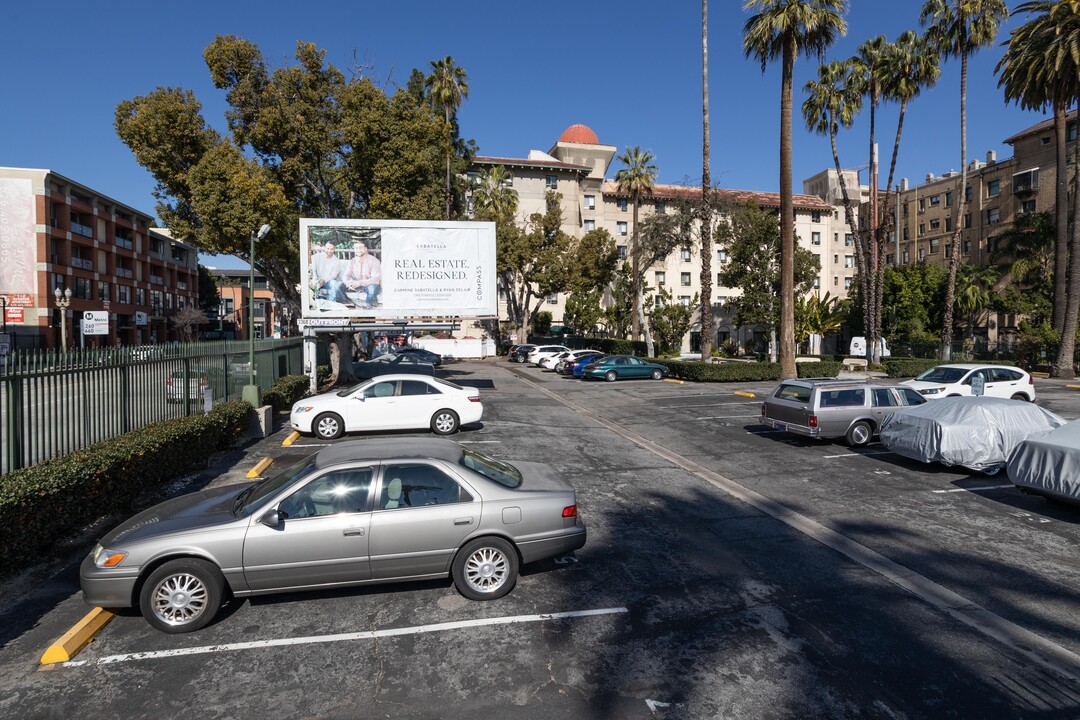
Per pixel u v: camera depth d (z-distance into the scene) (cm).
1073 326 2906
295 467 626
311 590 576
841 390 1298
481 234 2236
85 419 862
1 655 485
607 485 1012
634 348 4028
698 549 720
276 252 2425
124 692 436
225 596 539
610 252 4522
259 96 2472
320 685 443
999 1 2875
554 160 5412
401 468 578
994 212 5003
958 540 749
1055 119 3123
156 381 1093
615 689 436
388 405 1409
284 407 1853
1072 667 464
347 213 2778
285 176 2512
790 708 412
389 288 2200
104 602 513
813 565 670
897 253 4716
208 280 8138
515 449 1277
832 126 3584
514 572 580
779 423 1353
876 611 558
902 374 3145
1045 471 843
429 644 500
